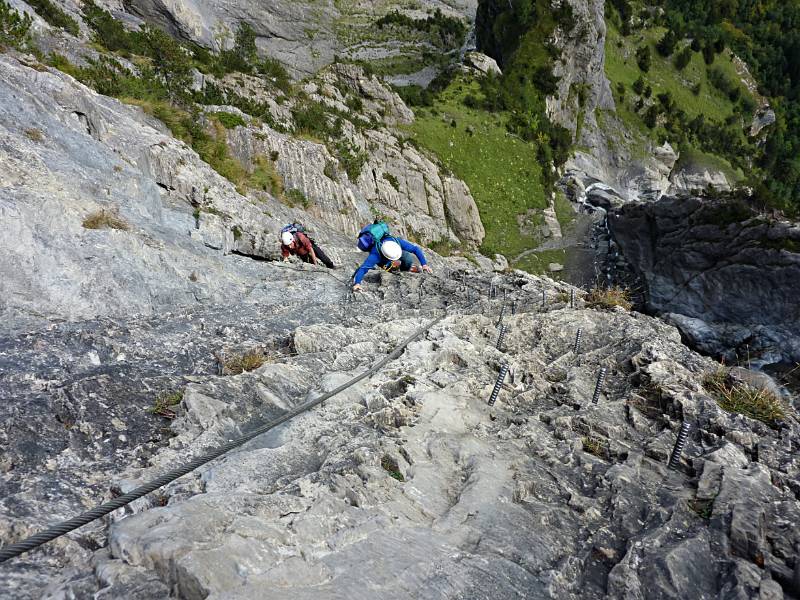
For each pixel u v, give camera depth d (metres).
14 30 17.80
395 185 36.97
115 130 13.40
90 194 8.95
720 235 34.31
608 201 51.62
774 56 99.25
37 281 6.70
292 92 34.47
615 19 83.88
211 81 27.47
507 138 51.69
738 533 3.04
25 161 8.36
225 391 4.68
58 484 3.39
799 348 30.44
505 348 6.53
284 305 8.35
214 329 6.82
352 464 3.49
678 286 36.72
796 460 3.97
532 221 47.25
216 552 2.43
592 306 8.70
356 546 2.75
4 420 3.83
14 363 4.93
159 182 13.73
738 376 5.59
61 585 2.39
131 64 23.05
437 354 5.57
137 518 2.71
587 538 3.11
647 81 79.12
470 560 2.76
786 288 31.25
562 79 62.09
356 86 45.31
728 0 111.00
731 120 84.06
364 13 85.00
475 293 9.97
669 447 4.16
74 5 28.53
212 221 12.99
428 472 3.53
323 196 23.67
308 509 2.99
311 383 5.14
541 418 4.66
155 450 3.95
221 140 20.92
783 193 78.62
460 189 42.88
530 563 2.85
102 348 5.62
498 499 3.30
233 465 3.52
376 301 9.13
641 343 6.18
